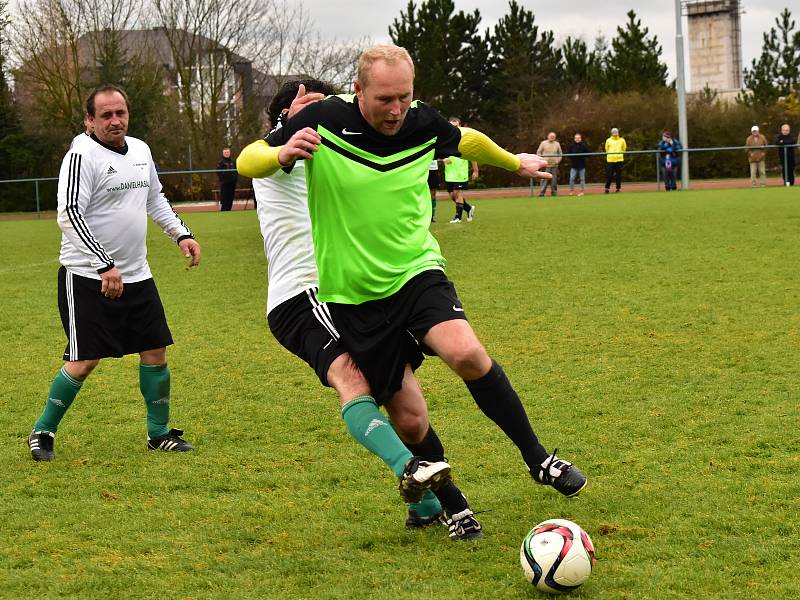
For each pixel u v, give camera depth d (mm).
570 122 45844
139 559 3955
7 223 27734
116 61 43125
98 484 5039
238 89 46156
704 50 87938
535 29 56688
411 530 4223
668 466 4938
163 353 5695
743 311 9125
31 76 42875
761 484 4590
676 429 5594
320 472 5133
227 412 6492
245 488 4910
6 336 9641
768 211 18906
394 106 3789
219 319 10156
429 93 54625
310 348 4168
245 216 26344
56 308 11422
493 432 5730
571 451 5254
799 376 6680
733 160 37219
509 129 54906
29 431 6191
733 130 44406
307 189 4066
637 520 4199
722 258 12711
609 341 8141
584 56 57531
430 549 3982
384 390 4059
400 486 3605
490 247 15258
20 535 4277
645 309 9500
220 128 44781
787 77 55688
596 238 15766
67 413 6625
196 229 21578
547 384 6805
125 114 5543
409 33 55938
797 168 35656
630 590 3486
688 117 44531
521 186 40062
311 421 6211
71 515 4539
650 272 11867
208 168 43688
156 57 46844
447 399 6551
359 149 3947
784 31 55531
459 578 3654
